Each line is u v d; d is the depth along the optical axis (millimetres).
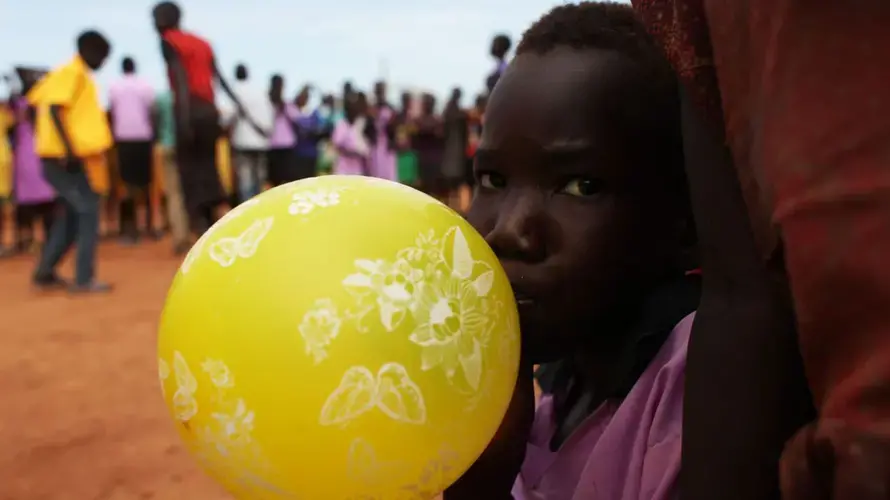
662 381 959
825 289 543
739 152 647
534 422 1283
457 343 789
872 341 526
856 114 538
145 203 10273
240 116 9258
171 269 7355
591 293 948
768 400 691
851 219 530
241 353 757
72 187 5918
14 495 2408
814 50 561
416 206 856
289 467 766
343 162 10891
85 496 2408
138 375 3740
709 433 713
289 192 858
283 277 767
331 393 743
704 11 694
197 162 7398
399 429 758
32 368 3857
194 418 798
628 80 942
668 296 1006
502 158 966
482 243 887
